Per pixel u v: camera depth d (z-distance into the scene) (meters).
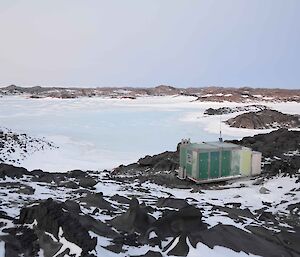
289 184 15.41
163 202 11.60
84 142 36.03
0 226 6.97
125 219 8.28
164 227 8.00
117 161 27.88
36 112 67.62
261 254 7.46
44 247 6.29
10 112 67.12
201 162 17.31
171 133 43.47
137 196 13.18
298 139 25.78
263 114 53.09
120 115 62.88
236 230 8.30
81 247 6.07
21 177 14.46
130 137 39.88
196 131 45.50
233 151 17.70
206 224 8.67
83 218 7.84
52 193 11.70
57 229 6.49
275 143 25.20
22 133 36.72
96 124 50.47
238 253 7.32
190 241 7.35
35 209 7.13
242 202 13.55
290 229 9.59
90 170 23.75
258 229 8.89
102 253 6.34
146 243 7.25
